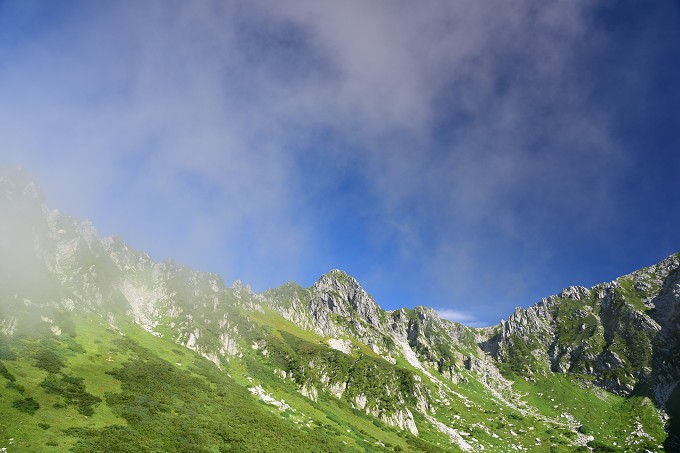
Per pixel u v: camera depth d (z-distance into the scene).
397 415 166.88
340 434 111.31
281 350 162.00
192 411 78.12
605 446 182.50
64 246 121.94
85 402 65.00
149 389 79.25
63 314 92.62
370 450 107.38
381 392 176.88
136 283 150.25
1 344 69.31
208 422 76.19
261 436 80.19
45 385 64.56
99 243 144.12
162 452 59.62
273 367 149.38
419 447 136.75
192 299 154.75
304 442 86.75
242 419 84.81
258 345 161.25
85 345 86.69
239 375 127.00
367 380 182.00
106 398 69.38
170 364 99.06
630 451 176.75
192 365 108.38
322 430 108.69
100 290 118.94
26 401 57.94
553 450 178.50
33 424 53.84
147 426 65.19
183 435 66.94
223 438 72.06
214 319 148.38
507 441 187.38
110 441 56.78
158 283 159.00
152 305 143.75
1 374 61.25
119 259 154.38
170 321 135.38
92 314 105.62
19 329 76.56
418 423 183.50
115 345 94.81
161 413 72.06
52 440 52.12
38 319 83.69
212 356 127.31
